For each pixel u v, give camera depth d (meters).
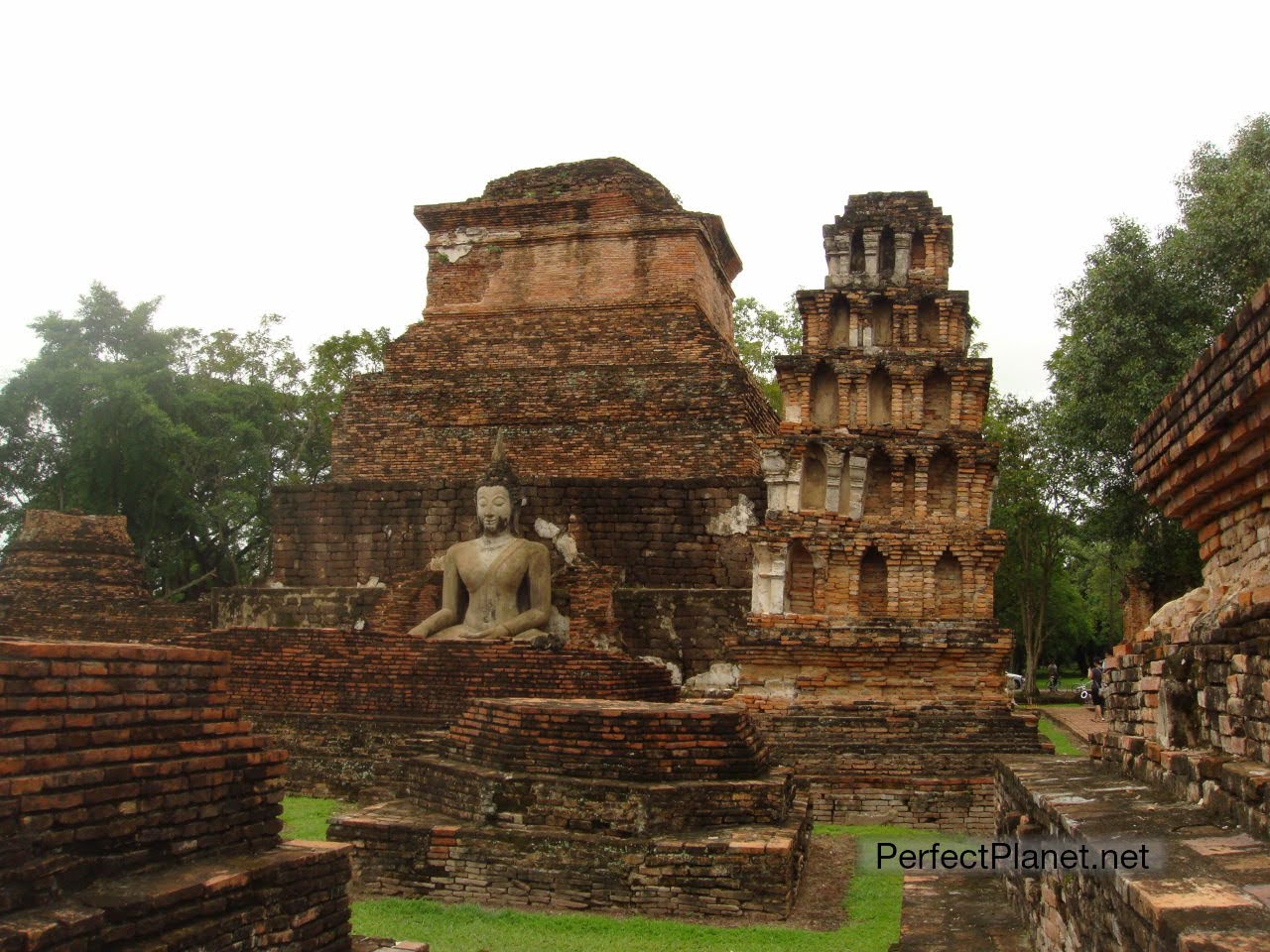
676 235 32.94
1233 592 8.70
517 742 13.82
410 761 15.24
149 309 48.38
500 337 33.19
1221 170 28.09
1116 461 27.86
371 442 32.41
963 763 19.70
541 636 23.16
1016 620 62.16
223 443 44.00
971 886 12.29
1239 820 6.99
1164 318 26.41
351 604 27.45
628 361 32.03
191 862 7.75
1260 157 28.17
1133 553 33.41
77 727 7.00
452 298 34.06
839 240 22.91
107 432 40.53
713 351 31.59
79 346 46.00
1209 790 7.65
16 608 29.52
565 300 33.28
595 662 21.19
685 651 24.91
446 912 12.37
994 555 21.20
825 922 12.03
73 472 41.09
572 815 13.02
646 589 25.56
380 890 13.29
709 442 30.14
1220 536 9.23
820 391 22.69
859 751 19.86
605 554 26.67
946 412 22.17
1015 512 43.50
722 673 24.64
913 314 22.39
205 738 8.00
